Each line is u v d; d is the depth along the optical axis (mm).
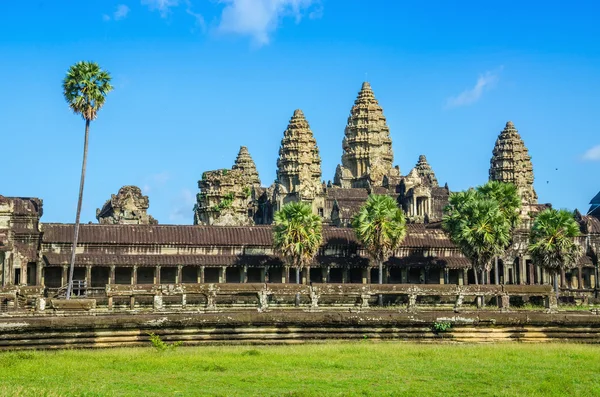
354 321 47062
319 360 39500
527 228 127938
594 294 113062
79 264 109688
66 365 37562
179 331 45188
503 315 48312
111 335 44250
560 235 101250
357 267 121562
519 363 39625
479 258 102438
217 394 31766
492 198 108875
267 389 32938
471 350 43406
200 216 193875
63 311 51875
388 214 109000
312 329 46656
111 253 113562
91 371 36281
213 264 115938
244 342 45562
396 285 55469
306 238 107812
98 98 88312
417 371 37188
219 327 45719
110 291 53000
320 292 54719
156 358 39750
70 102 87688
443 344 46781
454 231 106562
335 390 32938
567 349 44500
